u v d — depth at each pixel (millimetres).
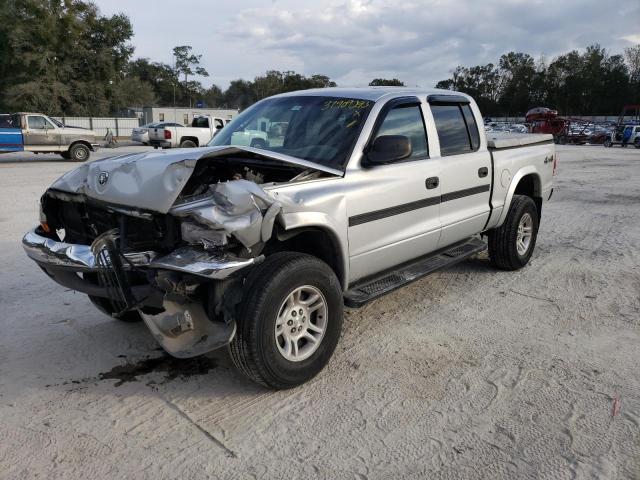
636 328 4414
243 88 89000
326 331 3553
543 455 2809
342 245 3656
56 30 44344
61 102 46281
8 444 2893
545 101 108062
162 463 2748
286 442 2916
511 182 5547
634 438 2941
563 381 3551
